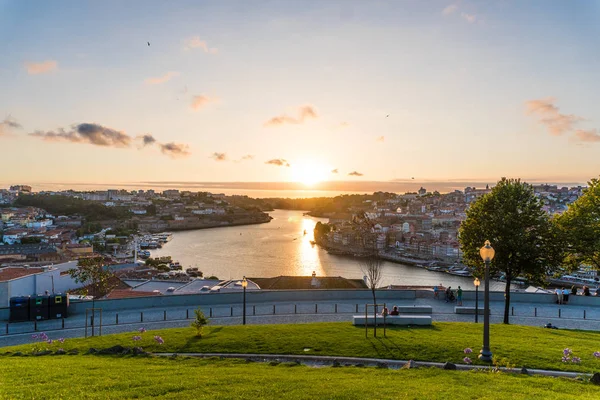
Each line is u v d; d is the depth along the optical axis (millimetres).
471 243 40594
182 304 43469
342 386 16953
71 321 37625
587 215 41031
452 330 28953
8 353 24422
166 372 19203
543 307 42281
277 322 36094
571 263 43719
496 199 40031
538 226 39219
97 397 15188
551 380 18328
